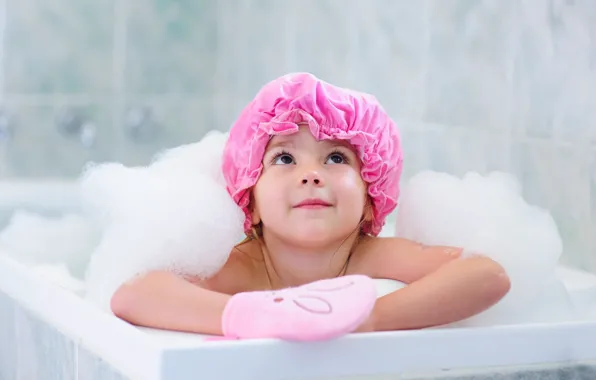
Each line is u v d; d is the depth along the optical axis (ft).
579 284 3.77
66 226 5.54
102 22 8.38
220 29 8.75
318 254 3.34
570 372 2.91
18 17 8.11
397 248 3.38
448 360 2.72
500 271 2.94
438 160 5.25
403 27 5.61
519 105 4.52
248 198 3.41
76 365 3.14
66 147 8.33
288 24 7.36
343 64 6.46
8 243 5.19
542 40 4.34
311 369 2.56
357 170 3.35
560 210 4.25
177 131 8.70
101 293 3.19
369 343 2.63
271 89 3.33
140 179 3.33
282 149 3.27
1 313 4.34
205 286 3.23
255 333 2.60
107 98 8.43
